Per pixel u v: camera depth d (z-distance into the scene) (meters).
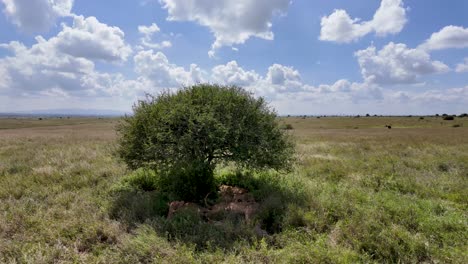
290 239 4.20
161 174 6.64
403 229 4.42
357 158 12.16
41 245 4.00
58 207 5.53
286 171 8.04
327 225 4.66
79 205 5.61
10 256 3.72
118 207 5.44
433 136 26.02
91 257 3.74
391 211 5.13
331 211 5.16
